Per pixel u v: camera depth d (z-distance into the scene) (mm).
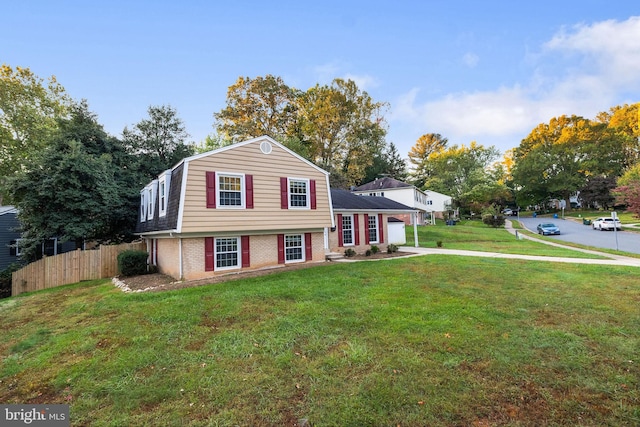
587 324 5488
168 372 4285
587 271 10320
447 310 6320
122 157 20453
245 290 8414
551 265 11648
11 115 24562
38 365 4750
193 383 3961
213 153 11930
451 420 3139
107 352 5012
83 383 4113
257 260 13078
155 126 24109
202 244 11875
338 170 39688
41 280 13906
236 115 37844
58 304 9156
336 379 3922
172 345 5148
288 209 13719
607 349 4531
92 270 14844
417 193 40031
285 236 14109
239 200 12539
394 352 4566
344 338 5117
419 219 40906
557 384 3697
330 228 15797
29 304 9625
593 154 51781
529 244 22047
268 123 39062
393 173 58031
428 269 10914
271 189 13297
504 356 4371
